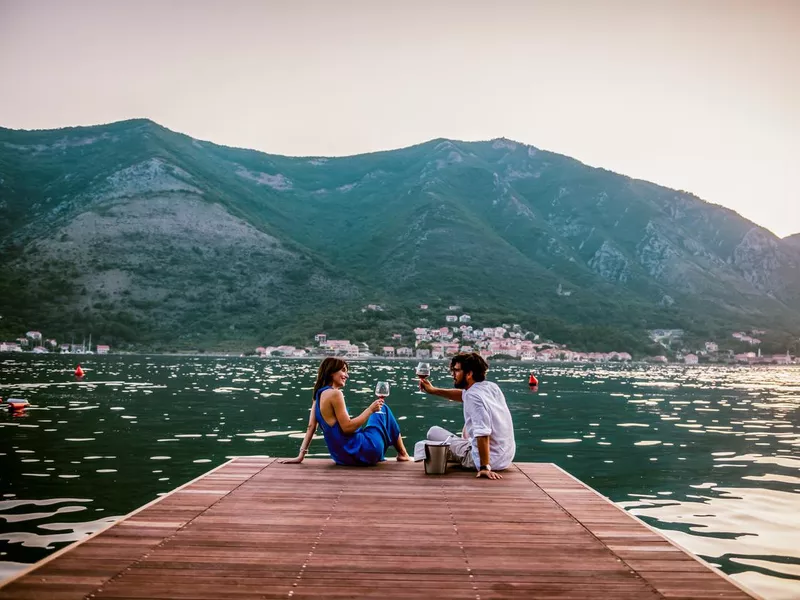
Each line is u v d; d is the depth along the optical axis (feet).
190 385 142.51
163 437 53.78
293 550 16.20
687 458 46.14
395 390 138.00
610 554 16.15
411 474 26.03
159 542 16.72
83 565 14.89
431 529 18.21
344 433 27.35
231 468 27.02
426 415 80.89
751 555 23.11
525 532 17.99
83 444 48.83
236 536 17.35
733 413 90.38
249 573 14.48
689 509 30.19
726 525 27.27
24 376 163.84
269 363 353.51
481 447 25.38
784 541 24.90
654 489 34.88
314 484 24.00
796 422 76.74
